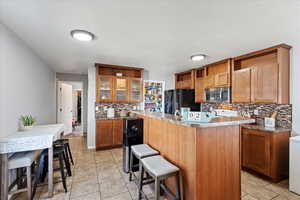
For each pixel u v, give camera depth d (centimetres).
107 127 397
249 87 291
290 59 259
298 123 249
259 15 164
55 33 211
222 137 165
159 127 225
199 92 426
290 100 258
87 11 158
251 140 268
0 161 176
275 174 236
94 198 200
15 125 221
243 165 280
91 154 364
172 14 164
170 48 270
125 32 207
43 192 213
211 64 377
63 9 154
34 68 299
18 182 209
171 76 537
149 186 227
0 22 181
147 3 144
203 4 145
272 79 257
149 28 196
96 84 400
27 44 252
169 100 488
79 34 206
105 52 294
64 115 559
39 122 333
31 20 176
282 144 244
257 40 233
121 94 431
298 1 139
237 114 342
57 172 272
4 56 192
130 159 242
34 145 190
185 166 167
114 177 255
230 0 139
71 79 557
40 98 341
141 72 450
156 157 187
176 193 164
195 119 157
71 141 484
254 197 203
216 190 160
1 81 186
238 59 321
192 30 201
